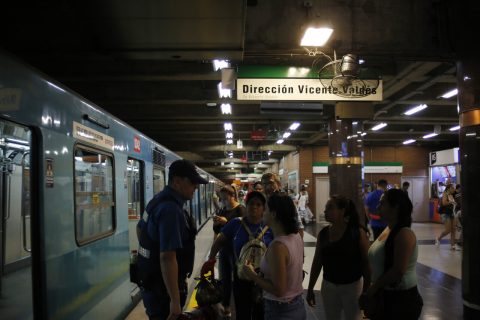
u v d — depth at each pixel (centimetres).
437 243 1159
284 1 676
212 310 314
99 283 462
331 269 360
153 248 280
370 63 866
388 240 321
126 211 580
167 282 262
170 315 260
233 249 444
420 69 841
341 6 679
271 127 1631
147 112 1387
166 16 481
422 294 660
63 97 392
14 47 565
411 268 317
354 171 1224
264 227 412
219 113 1392
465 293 540
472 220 538
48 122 361
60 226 371
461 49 568
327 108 1309
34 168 340
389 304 315
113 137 535
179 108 1390
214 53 596
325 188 2380
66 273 378
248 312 418
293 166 2720
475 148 539
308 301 387
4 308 352
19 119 319
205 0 451
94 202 466
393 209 320
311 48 673
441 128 1795
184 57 608
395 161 2352
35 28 566
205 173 2052
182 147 2511
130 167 639
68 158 395
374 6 682
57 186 370
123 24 504
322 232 378
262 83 757
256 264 383
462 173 561
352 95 753
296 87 758
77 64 868
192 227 297
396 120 1503
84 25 514
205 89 1113
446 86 1107
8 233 376
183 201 292
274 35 672
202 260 988
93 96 1108
